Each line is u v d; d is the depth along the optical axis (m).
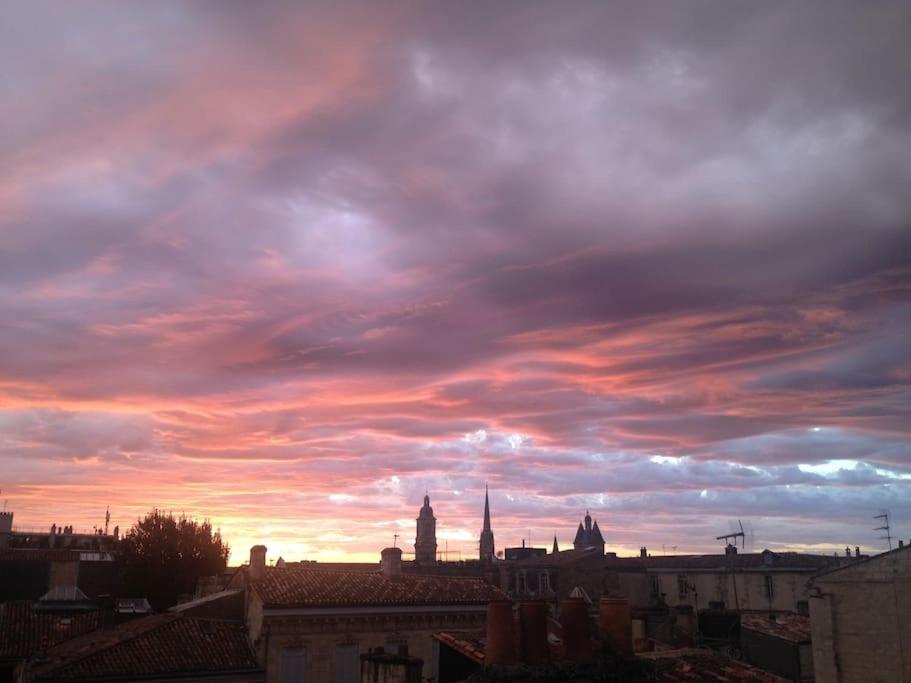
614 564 88.44
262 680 32.84
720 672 27.14
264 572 38.94
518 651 19.97
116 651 30.89
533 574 86.88
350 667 35.38
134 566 70.06
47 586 64.56
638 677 20.23
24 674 31.70
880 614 35.09
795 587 72.50
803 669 42.22
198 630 34.47
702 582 80.62
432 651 37.78
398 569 44.16
